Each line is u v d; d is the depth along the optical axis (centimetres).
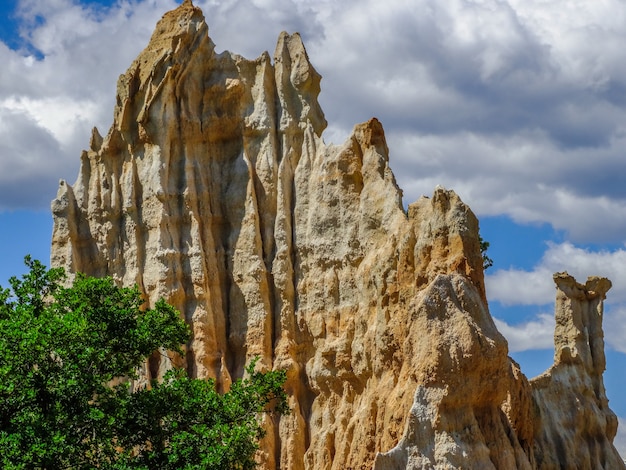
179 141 6894
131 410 5250
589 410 6088
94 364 5172
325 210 6488
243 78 6944
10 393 4884
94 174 7200
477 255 5538
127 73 7112
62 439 4662
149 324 5466
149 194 6875
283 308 6562
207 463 4950
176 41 6944
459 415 5191
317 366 6372
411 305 5425
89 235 7131
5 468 4581
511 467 5234
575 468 5922
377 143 6391
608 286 6341
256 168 6812
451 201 5597
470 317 5303
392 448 5378
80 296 5394
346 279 6306
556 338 6244
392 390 5753
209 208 6825
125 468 4844
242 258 6694
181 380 5425
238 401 5431
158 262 6725
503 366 5306
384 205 6203
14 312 5281
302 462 6331
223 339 6662
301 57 6912
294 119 6862
